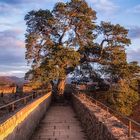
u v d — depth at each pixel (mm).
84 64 51562
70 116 30391
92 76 50625
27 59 50719
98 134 15086
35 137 20109
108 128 12656
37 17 50969
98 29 51438
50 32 51656
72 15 51156
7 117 12672
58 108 39344
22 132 15734
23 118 16172
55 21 50781
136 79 47125
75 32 52000
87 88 50938
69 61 46594
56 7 51094
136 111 46188
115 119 14922
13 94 43062
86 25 51531
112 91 45094
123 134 11586
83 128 23281
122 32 50594
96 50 50750
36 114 23219
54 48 48719
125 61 48781
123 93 44688
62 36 51562
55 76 46750
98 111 18297
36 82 47688
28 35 51031
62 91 50906
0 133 10883
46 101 35375
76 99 33250
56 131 22141
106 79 48750
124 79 46219
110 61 49500
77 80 52344
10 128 12531
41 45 51125
